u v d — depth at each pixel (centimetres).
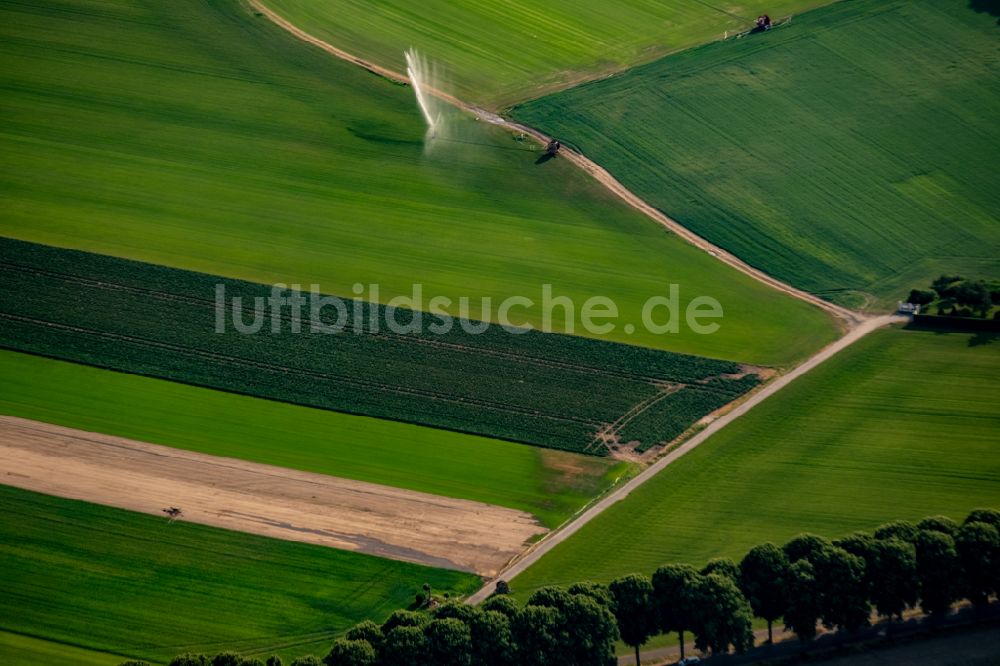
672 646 18700
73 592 19275
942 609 18700
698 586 17888
